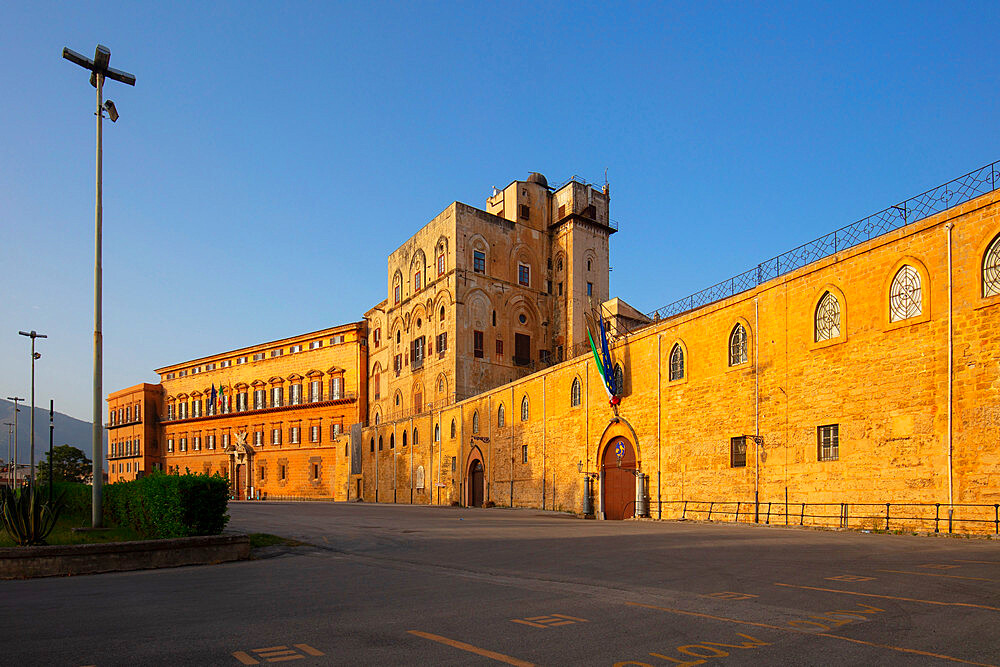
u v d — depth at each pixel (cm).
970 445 1812
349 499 7306
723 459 2728
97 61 2208
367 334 8219
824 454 2281
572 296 6394
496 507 4703
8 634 808
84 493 2847
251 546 1911
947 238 1914
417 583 1216
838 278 2267
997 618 796
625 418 3381
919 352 1970
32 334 5181
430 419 5844
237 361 9850
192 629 824
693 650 689
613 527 2558
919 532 1919
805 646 694
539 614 888
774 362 2508
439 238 6266
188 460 10325
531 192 6669
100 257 2206
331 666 650
